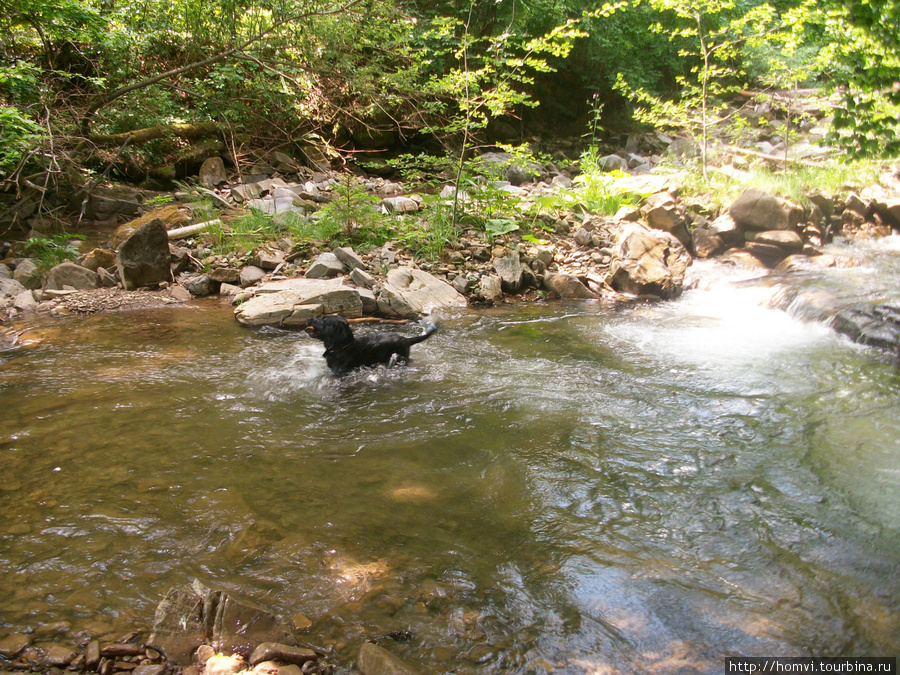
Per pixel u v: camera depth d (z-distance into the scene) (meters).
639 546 3.06
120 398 4.66
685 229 9.85
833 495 3.51
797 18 10.98
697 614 2.61
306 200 10.66
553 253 9.00
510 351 5.95
